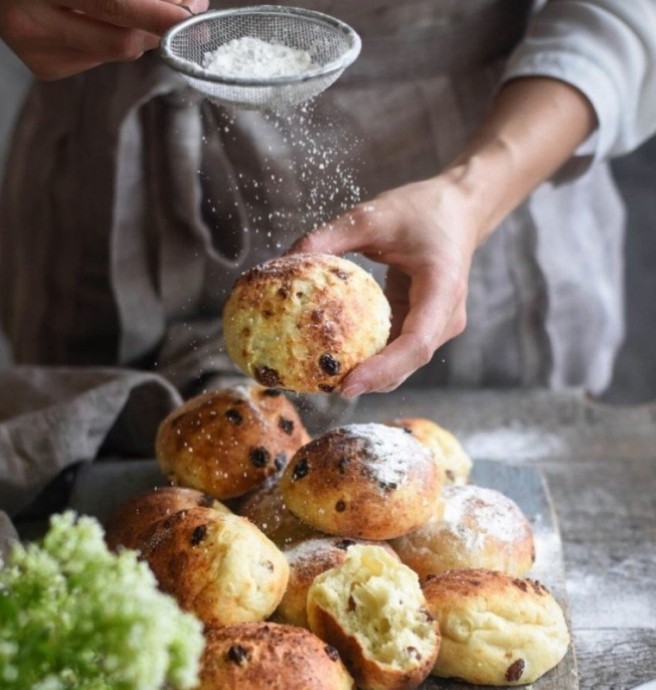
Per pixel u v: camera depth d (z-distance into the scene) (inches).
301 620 25.1
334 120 37.0
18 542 27.1
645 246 76.8
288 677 22.6
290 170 36.3
